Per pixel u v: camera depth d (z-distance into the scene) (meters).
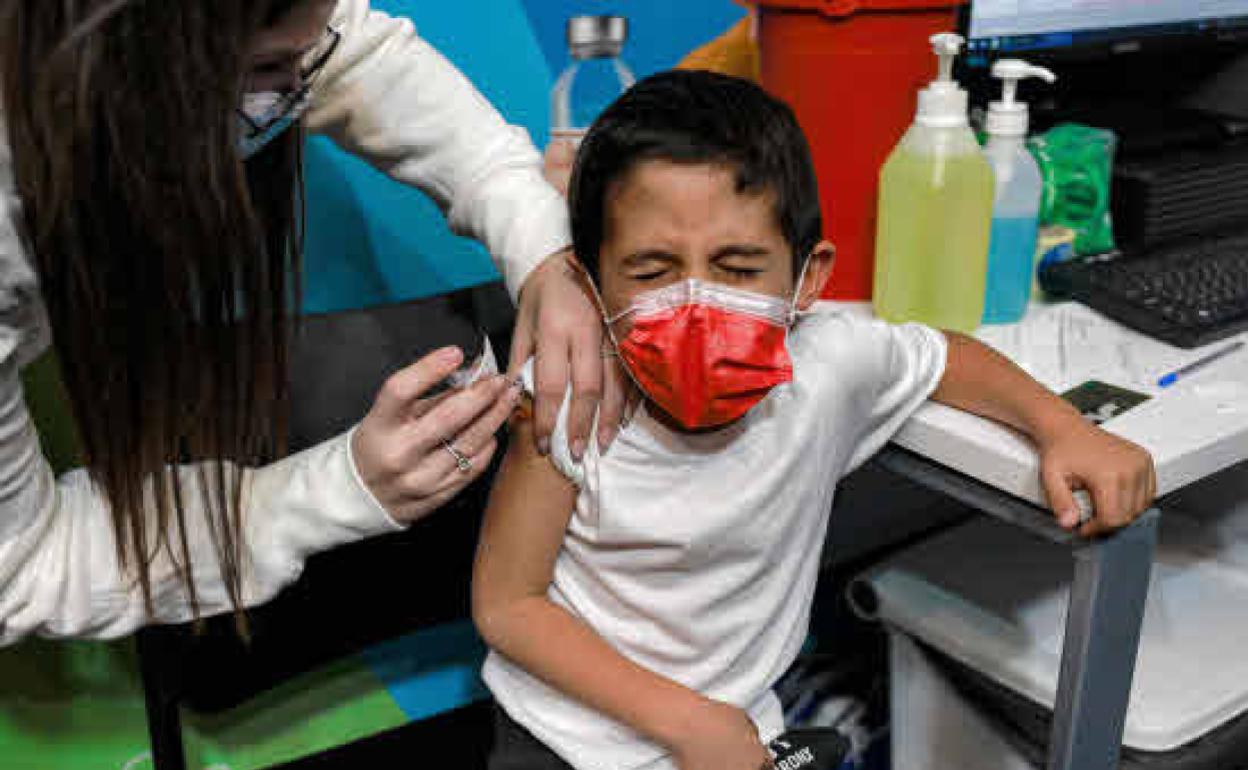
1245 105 1.45
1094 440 0.81
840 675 1.58
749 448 0.85
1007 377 0.89
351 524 0.77
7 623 0.74
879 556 1.67
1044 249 1.15
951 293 1.03
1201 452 0.83
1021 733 1.08
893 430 0.93
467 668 1.44
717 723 0.82
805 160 0.80
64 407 1.16
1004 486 0.86
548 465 0.83
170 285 0.64
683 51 1.44
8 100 0.56
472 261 1.36
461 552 1.09
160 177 0.59
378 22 0.91
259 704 1.31
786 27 1.05
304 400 0.99
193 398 0.72
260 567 0.79
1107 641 0.85
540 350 0.80
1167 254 1.18
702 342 0.75
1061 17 1.24
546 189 0.92
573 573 0.90
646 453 0.84
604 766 0.88
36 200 0.59
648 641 0.89
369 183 1.26
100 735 1.29
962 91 0.99
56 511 0.75
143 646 1.01
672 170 0.74
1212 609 1.14
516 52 1.32
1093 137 1.21
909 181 1.00
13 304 0.65
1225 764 0.98
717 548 0.85
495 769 0.93
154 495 0.76
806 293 0.85
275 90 0.65
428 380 0.73
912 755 1.22
